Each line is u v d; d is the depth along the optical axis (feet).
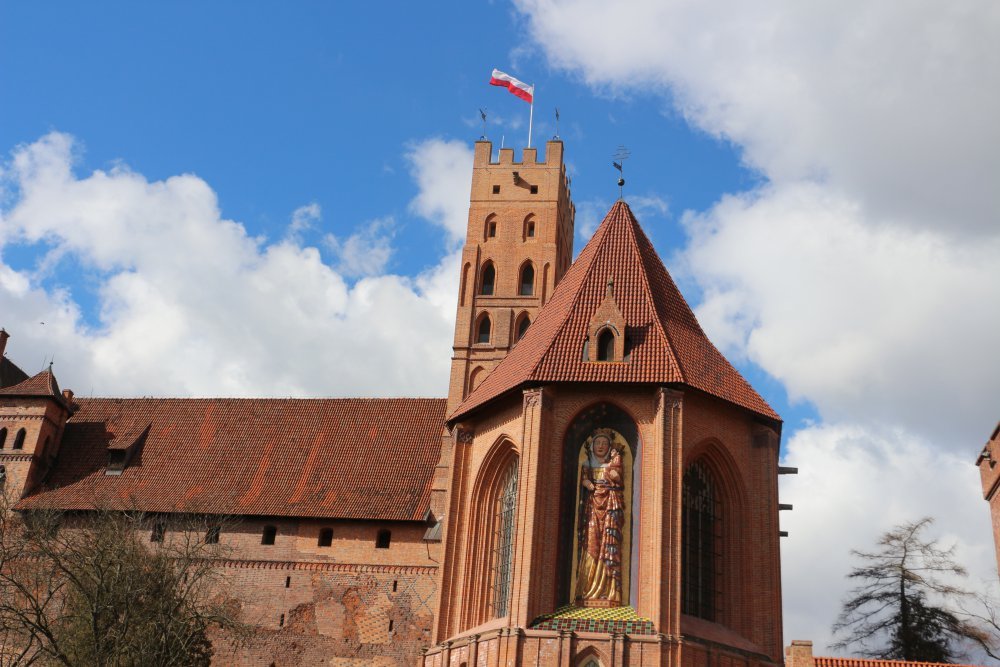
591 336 178.60
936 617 250.78
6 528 222.07
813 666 177.58
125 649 182.39
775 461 179.83
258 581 242.37
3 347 291.17
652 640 155.84
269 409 281.13
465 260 267.80
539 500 166.30
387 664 232.53
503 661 158.51
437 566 238.48
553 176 273.75
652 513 164.55
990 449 195.72
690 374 175.63
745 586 171.12
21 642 214.90
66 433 275.39
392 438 267.18
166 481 260.83
